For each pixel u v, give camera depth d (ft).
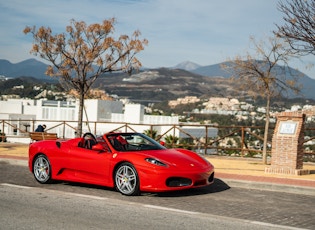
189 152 31.37
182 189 28.35
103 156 29.89
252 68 49.78
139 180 27.81
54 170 32.73
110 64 66.23
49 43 65.05
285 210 24.47
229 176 34.60
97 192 29.81
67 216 22.03
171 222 21.03
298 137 38.34
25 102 206.90
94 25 65.00
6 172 39.70
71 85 67.72
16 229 19.31
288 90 49.47
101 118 138.10
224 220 21.65
